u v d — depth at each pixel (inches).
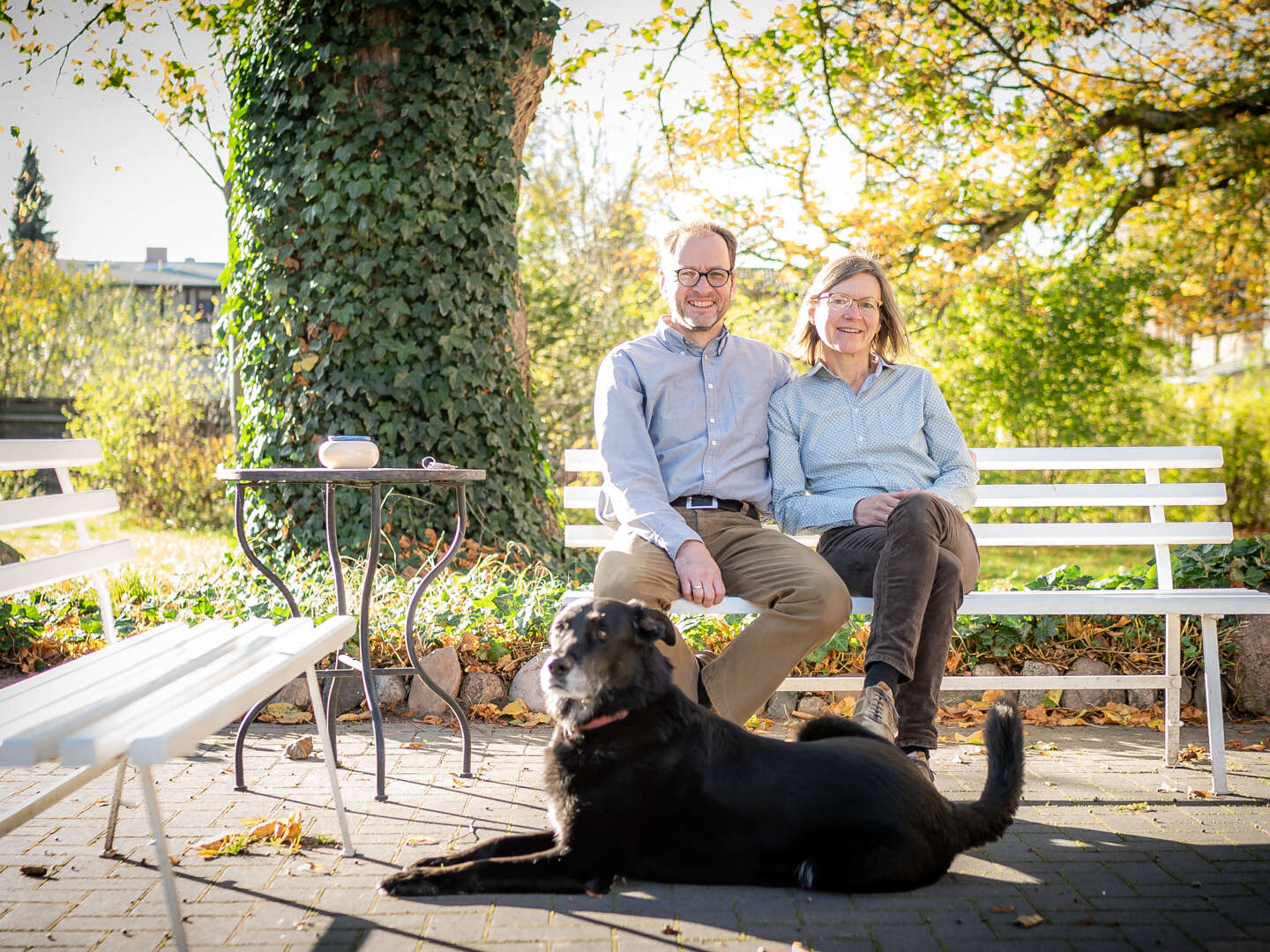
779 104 458.0
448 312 273.4
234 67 284.5
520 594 218.4
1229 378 687.7
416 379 271.9
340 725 180.7
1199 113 466.9
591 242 669.3
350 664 149.9
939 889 104.1
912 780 104.3
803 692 189.9
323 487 268.4
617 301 592.4
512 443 288.8
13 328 689.0
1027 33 432.1
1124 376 527.2
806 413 154.6
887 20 429.4
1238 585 201.0
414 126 272.2
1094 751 164.4
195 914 96.6
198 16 349.1
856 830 101.0
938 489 150.1
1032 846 117.5
